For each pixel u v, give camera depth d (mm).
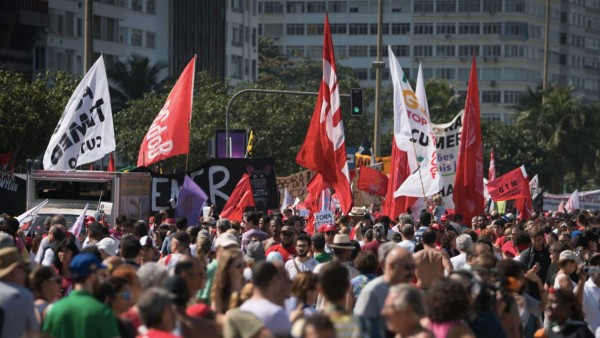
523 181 71375
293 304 24500
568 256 31969
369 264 27469
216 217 58312
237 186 55094
